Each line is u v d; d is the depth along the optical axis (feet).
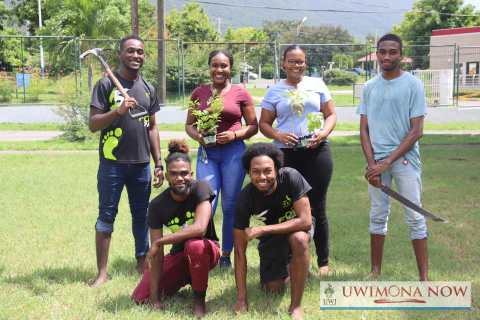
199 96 14.33
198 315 10.34
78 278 12.60
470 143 41.22
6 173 27.68
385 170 12.21
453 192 22.61
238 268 10.77
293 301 10.39
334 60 159.12
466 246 15.19
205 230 10.70
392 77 12.57
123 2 83.41
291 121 13.57
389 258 14.38
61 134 46.50
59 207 20.42
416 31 135.95
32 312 10.23
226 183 13.65
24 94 58.03
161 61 56.03
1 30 93.30
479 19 130.41
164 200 11.28
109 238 12.71
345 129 53.26
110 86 12.70
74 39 52.34
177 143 11.19
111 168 12.71
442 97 66.69
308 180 13.38
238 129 13.98
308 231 10.94
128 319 9.89
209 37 135.33
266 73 60.18
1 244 15.44
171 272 11.29
